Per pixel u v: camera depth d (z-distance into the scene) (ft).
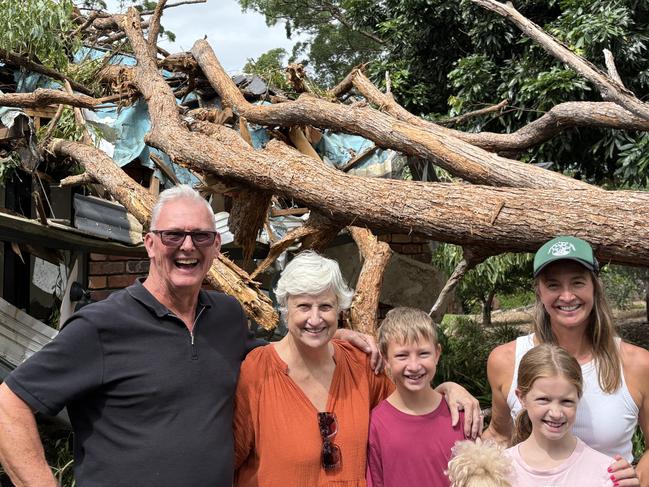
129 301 7.36
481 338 29.25
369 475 7.82
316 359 7.94
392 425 7.77
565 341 7.70
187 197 7.69
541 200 9.01
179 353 7.26
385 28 30.50
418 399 7.89
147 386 7.02
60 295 22.43
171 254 7.41
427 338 7.66
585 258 7.29
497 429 8.39
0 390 6.85
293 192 11.96
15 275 21.72
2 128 17.95
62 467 15.19
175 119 16.33
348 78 20.02
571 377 6.86
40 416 15.15
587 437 7.39
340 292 7.75
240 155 13.16
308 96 15.99
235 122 19.42
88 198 17.80
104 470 6.95
